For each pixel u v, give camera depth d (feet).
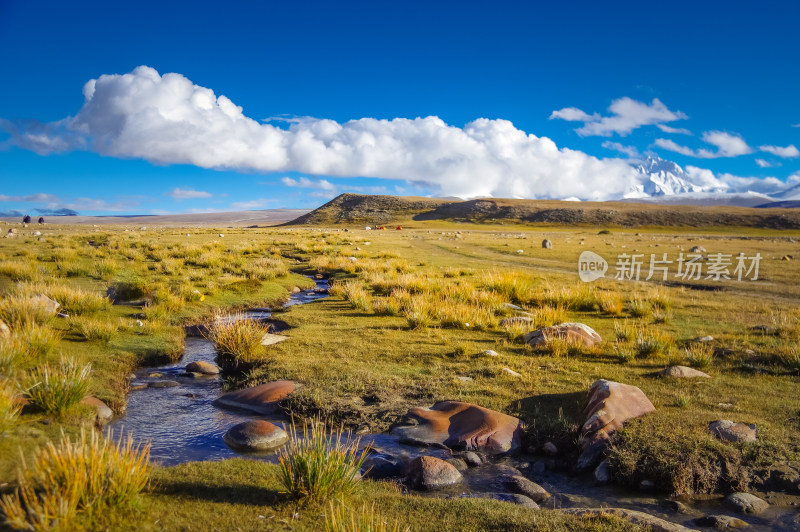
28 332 30.89
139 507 13.82
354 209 605.31
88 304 44.70
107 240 118.01
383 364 33.30
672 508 17.35
